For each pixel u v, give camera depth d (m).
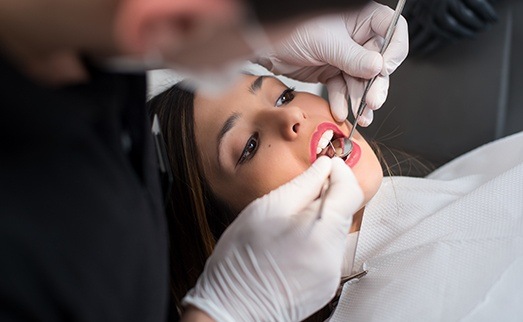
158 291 0.74
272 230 0.85
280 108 1.13
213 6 0.44
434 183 1.30
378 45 1.17
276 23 0.49
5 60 0.52
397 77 1.72
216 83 0.51
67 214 0.62
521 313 0.99
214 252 0.90
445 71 1.70
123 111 0.71
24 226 0.58
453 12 1.58
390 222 1.21
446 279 1.04
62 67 0.58
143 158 0.74
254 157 1.12
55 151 0.60
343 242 0.87
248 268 0.86
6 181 0.58
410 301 1.04
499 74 1.64
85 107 0.56
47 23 0.51
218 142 1.16
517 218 1.10
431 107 1.70
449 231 1.13
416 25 1.64
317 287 0.86
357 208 0.90
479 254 1.06
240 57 0.49
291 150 1.10
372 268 1.13
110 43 0.51
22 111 0.53
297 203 0.89
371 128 1.72
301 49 1.15
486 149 1.40
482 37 1.67
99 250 0.64
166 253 0.77
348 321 1.08
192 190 1.21
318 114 1.14
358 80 1.16
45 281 0.60
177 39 0.46
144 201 0.72
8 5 0.51
